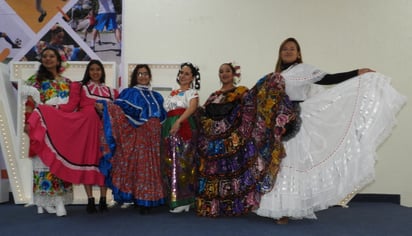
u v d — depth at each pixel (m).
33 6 4.25
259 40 4.24
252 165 2.91
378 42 4.21
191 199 3.21
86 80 3.42
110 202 3.82
